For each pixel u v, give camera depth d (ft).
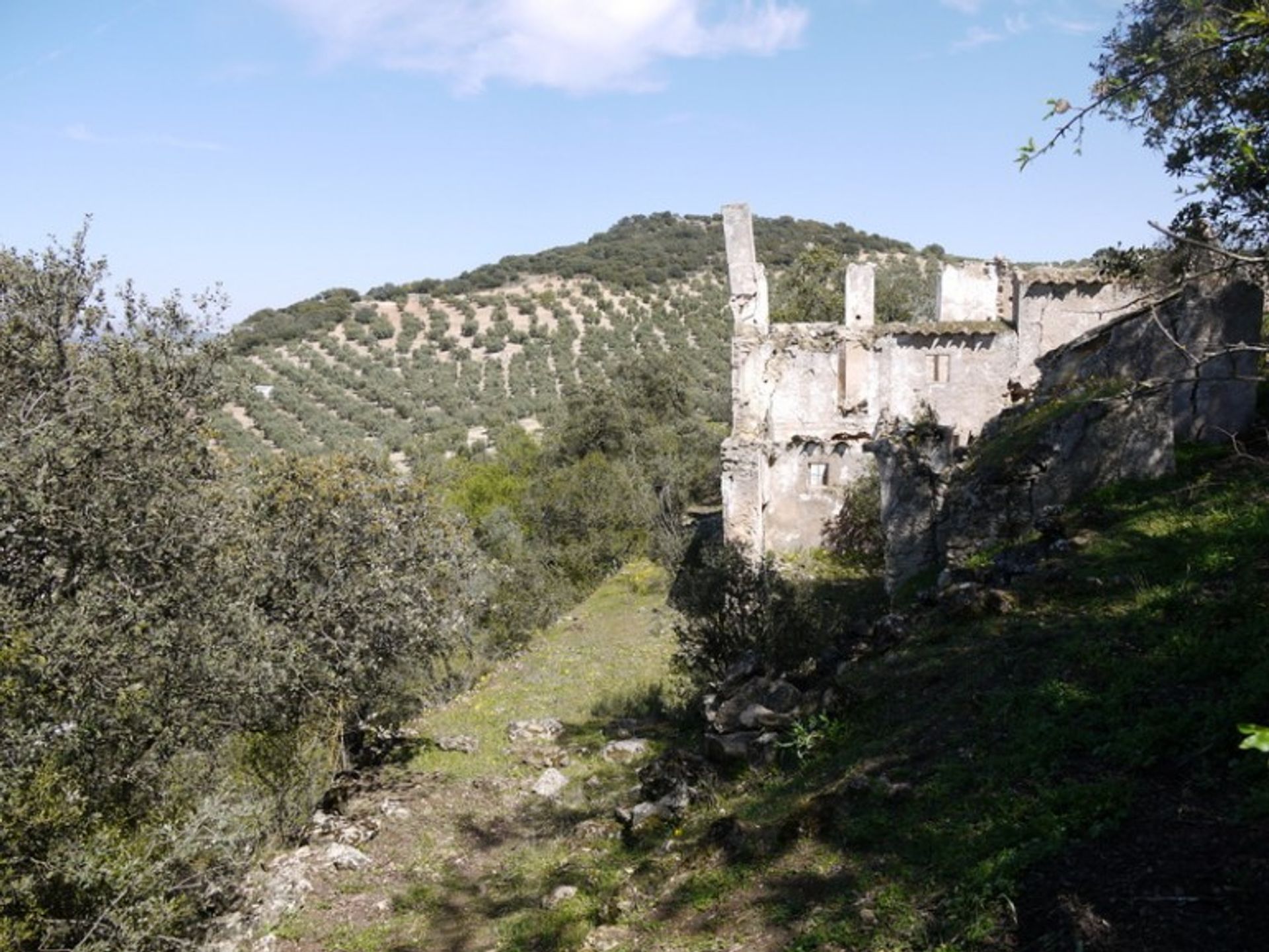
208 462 32.78
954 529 47.11
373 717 47.67
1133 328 48.34
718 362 240.73
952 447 58.75
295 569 39.01
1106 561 35.47
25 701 23.17
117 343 29.94
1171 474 42.80
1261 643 24.35
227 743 34.53
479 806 40.98
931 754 25.61
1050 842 18.94
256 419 183.52
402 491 46.19
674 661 50.37
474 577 50.49
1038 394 58.44
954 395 89.04
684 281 329.31
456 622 47.65
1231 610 27.07
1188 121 31.68
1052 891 17.49
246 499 37.70
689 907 23.15
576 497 124.47
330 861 34.53
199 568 30.30
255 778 36.47
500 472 152.46
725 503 82.99
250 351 256.93
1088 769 21.76
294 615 38.42
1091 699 24.61
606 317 296.51
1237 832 17.51
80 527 26.55
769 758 31.37
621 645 76.13
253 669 30.71
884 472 53.52
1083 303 85.61
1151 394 43.29
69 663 24.32
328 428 187.42
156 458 29.32
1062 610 32.58
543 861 32.63
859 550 88.43
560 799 40.24
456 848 36.47
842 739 29.63
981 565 42.19
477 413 214.07
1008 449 49.34
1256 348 27.63
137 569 28.86
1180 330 46.03
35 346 29.19
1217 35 21.65
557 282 340.18
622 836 32.50
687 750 37.58
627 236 400.47
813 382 92.22
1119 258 42.63
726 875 23.82
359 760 47.44
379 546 42.83
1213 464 42.47
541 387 233.55
